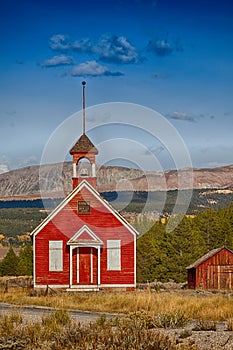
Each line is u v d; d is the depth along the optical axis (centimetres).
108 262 5331
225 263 6212
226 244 8944
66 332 1911
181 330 2131
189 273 6481
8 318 2467
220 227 9006
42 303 3659
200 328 2184
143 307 3241
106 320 2369
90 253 5331
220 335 1950
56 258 5309
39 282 5266
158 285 6028
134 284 5331
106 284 5312
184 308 3016
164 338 1758
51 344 1783
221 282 6178
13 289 5041
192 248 7731
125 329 1853
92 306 3403
